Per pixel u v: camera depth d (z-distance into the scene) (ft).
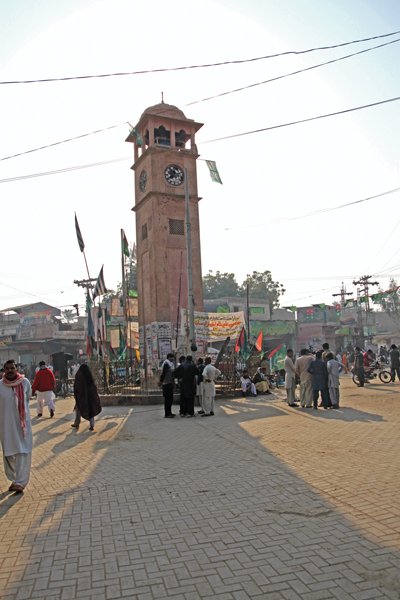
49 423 45.47
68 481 23.09
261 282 237.25
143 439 33.73
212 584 12.18
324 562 13.05
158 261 80.12
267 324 163.22
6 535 16.19
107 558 14.01
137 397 58.29
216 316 81.05
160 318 78.79
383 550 13.55
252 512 17.30
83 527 16.65
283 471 22.62
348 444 27.78
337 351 166.91
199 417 44.37
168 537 15.38
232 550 14.12
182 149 86.58
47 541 15.49
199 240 84.02
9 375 22.29
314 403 45.27
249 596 11.53
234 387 62.13
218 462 25.30
